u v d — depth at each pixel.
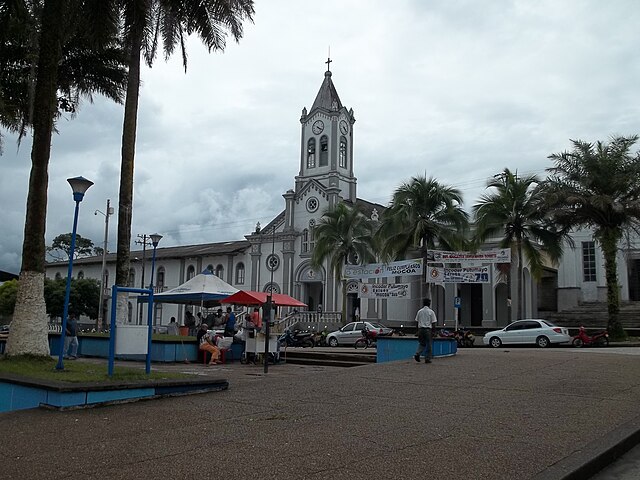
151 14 19.27
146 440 7.39
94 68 21.89
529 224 33.62
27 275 13.08
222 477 5.84
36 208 13.30
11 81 19.06
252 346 19.94
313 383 12.38
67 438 7.51
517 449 6.98
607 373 14.03
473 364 15.95
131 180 19.30
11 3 15.52
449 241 34.91
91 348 21.72
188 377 11.52
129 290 11.49
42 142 13.58
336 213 41.16
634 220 30.06
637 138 29.72
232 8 19.53
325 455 6.68
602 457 6.85
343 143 52.69
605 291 42.31
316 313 45.22
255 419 8.73
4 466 6.22
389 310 46.41
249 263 53.22
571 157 30.41
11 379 10.31
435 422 8.52
